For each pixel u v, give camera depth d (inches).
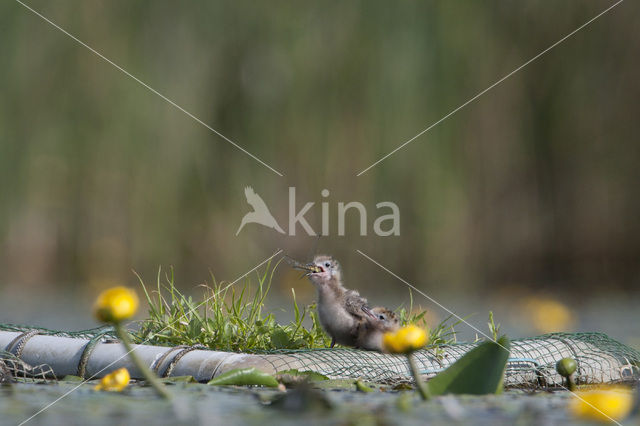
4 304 556.4
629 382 261.1
